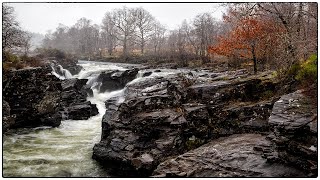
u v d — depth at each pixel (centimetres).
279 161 820
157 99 1288
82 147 1320
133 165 1062
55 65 3247
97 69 3766
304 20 1558
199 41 4962
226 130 1181
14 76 1507
